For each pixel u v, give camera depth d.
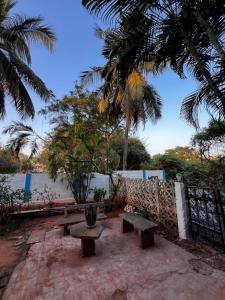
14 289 2.56
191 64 4.73
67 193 9.67
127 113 11.77
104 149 10.74
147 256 3.28
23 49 9.09
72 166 8.53
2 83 8.30
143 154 18.11
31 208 7.38
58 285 2.58
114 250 3.60
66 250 3.72
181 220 4.03
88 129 10.88
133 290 2.38
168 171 13.14
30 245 4.12
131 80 9.53
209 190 3.50
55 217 6.74
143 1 3.33
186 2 3.63
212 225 3.49
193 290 2.31
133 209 6.76
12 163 13.02
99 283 2.57
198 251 3.36
